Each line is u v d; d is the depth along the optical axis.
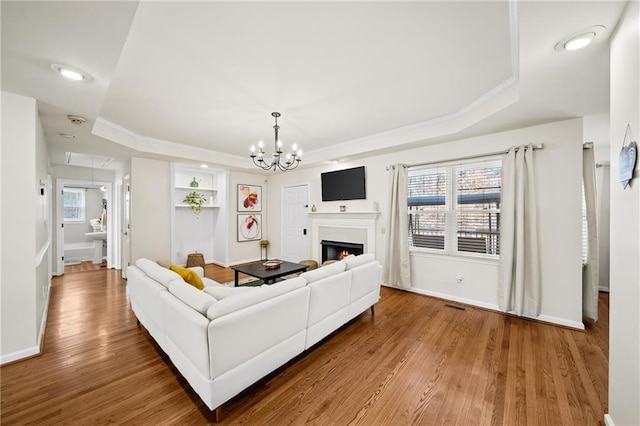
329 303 2.46
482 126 3.01
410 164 4.05
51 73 1.85
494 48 1.91
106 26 1.38
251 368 1.75
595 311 2.87
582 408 1.68
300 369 2.12
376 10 1.54
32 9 1.24
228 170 5.90
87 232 6.92
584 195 3.03
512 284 3.14
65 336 2.64
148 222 4.59
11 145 2.17
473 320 3.04
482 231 3.48
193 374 1.66
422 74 2.28
